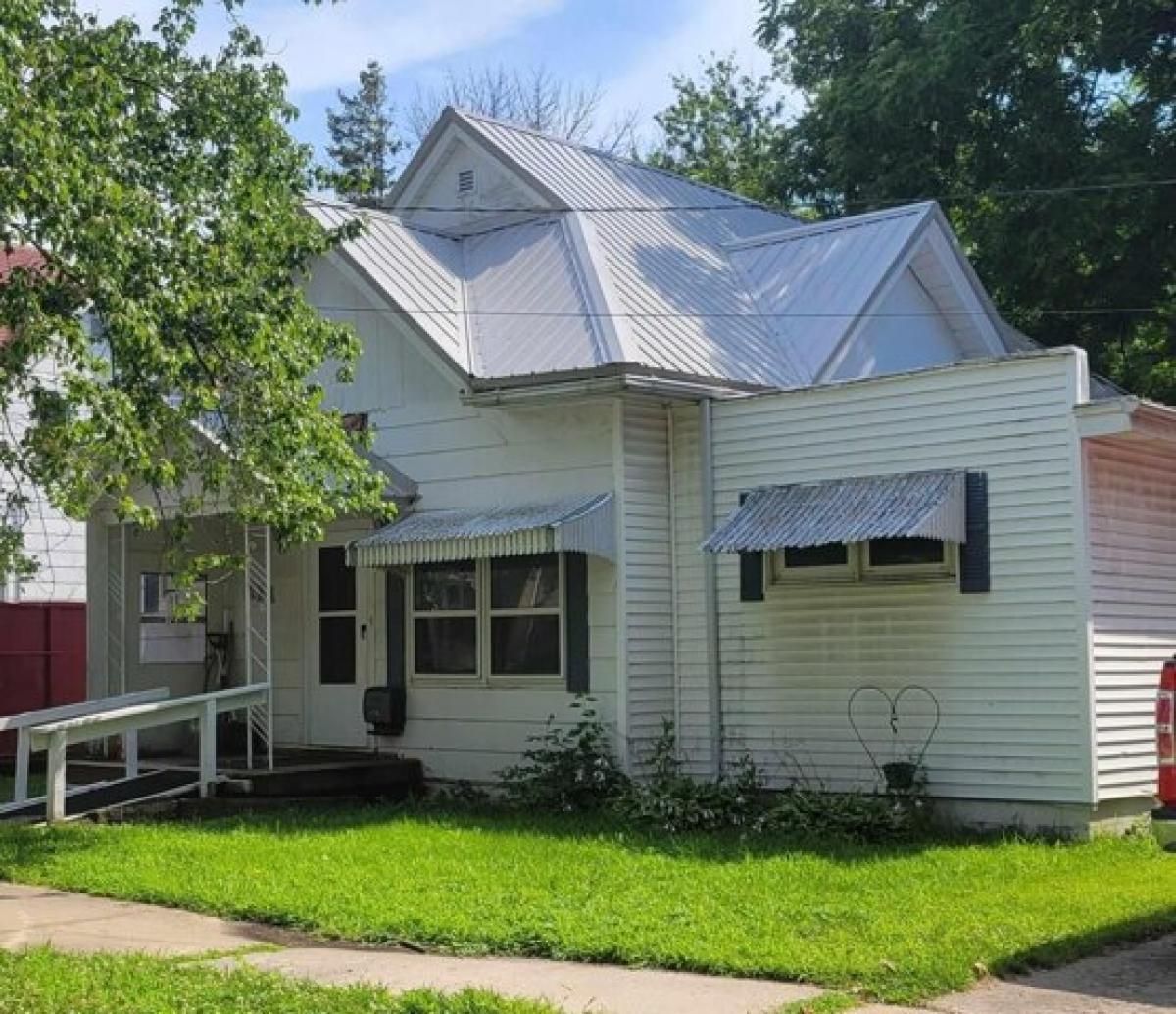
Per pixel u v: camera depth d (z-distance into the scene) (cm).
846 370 1622
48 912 916
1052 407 1167
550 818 1291
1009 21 2330
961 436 1220
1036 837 1145
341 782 1433
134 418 1035
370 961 770
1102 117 2433
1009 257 2372
